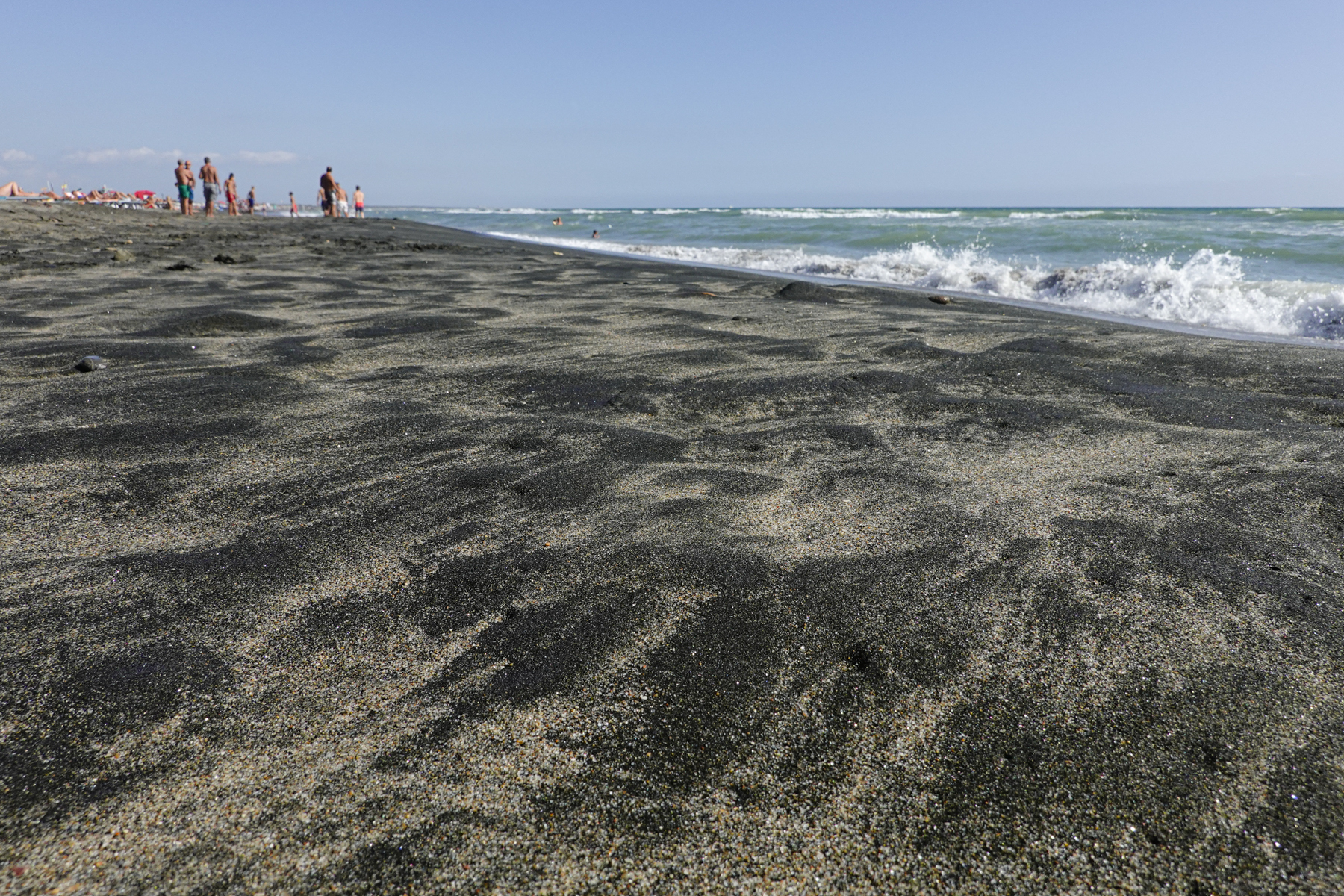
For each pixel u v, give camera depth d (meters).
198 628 1.62
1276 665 1.51
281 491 2.36
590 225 28.23
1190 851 1.11
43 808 1.16
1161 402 3.41
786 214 39.31
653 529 2.12
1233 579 1.84
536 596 1.78
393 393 3.46
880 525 2.15
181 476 2.45
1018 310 6.46
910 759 1.28
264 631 1.62
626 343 4.59
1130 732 1.34
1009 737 1.33
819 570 1.90
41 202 18.27
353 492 2.36
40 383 3.48
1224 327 6.42
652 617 1.69
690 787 1.22
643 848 1.11
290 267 8.42
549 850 1.11
